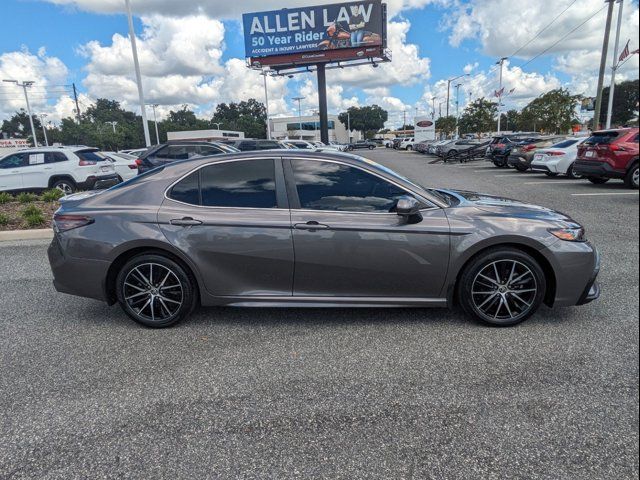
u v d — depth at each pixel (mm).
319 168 3785
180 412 2727
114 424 2629
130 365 3305
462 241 3613
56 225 3920
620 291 4562
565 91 44156
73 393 2951
